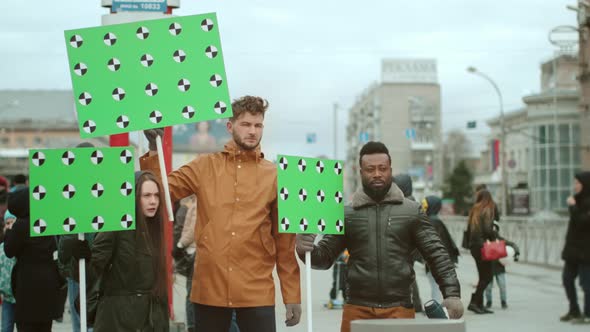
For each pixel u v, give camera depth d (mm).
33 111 116188
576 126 68125
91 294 5664
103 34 5566
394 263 5617
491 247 13320
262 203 5617
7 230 7922
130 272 5441
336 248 5891
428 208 12883
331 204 5691
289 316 5715
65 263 5641
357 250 5707
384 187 5680
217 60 5664
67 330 11336
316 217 5625
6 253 7680
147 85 5590
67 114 116250
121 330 5395
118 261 5445
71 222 5285
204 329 5586
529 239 26656
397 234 5645
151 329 5473
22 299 7660
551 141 69062
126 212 5328
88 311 5695
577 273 12562
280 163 5535
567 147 68312
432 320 4711
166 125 5590
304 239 5641
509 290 17797
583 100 39938
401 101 122938
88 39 5547
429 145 120938
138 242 5469
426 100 122625
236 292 5453
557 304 15086
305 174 5613
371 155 5684
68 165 5301
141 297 5461
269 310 5551
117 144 9672
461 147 122000
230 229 5523
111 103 5539
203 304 5535
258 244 5570
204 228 5609
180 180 5703
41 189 5270
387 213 5680
